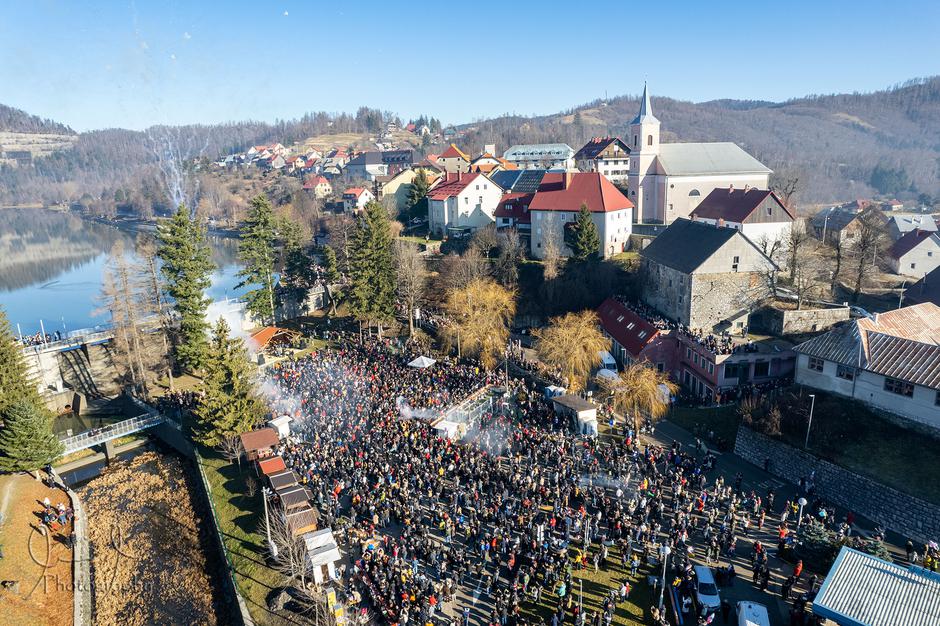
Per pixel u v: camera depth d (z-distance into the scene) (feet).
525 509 141.90
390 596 119.03
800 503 140.67
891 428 162.09
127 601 141.79
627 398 197.67
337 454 169.17
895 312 191.21
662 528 139.13
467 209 385.50
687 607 114.11
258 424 192.03
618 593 118.73
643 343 235.40
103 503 183.93
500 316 272.10
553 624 110.73
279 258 385.70
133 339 255.91
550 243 311.68
